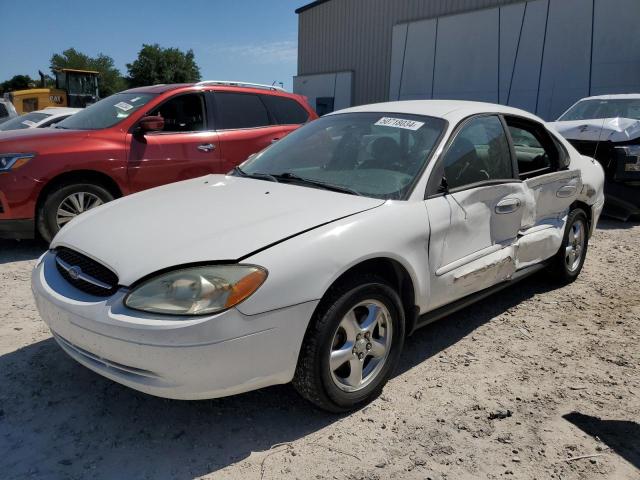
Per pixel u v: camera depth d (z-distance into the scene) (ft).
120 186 18.52
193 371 7.36
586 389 10.17
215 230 8.48
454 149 11.03
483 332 12.61
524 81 55.67
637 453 8.36
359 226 8.84
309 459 7.98
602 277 16.87
